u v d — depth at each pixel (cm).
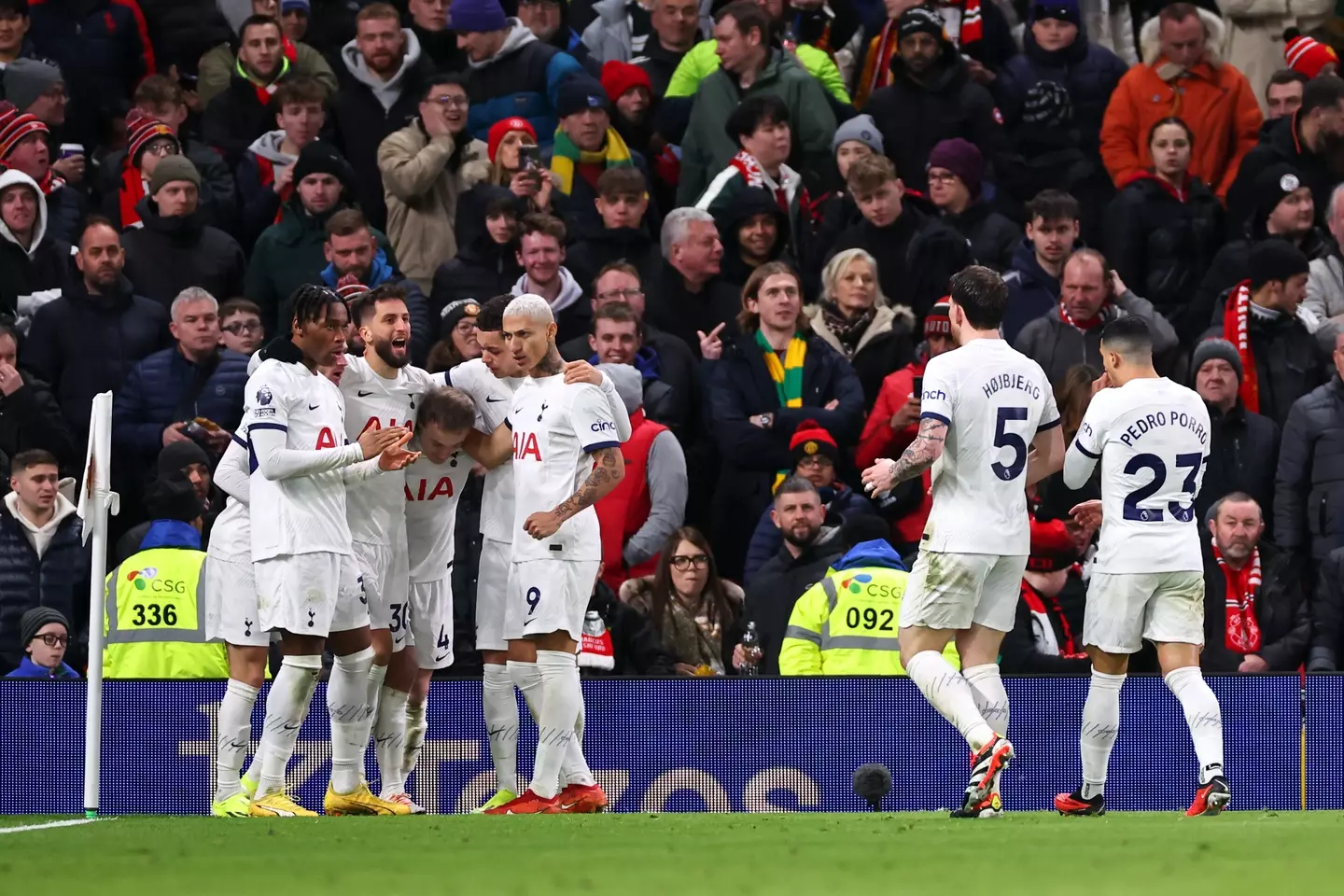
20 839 2023
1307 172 3969
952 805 2888
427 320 3672
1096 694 2375
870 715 2906
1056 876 1410
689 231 3697
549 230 3662
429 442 2659
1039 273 3722
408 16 4497
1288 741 2892
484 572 2741
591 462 2558
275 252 3819
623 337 3394
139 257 3794
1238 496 3145
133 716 2928
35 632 3055
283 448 2470
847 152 3941
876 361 3594
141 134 4022
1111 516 2331
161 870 1560
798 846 1784
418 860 1655
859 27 4475
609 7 4538
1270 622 3155
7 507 3228
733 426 3456
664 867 1542
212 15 4466
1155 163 3931
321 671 2912
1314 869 1465
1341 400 3362
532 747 2858
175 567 2989
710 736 2912
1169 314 3925
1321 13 4525
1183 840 1806
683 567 3094
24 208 3778
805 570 3092
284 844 1894
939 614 2269
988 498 2266
